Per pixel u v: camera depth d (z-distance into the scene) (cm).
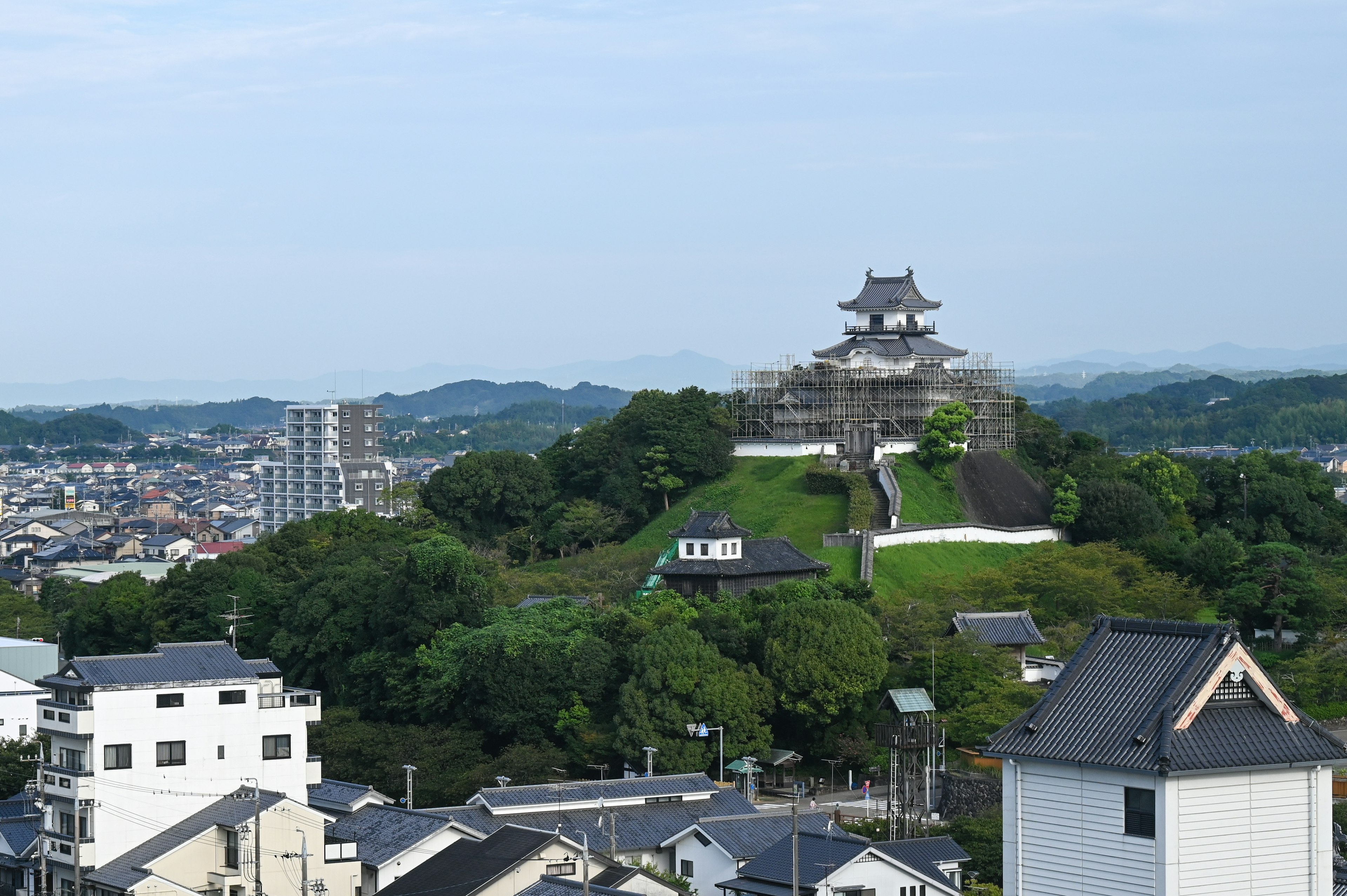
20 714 12838
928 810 8869
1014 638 12156
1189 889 4234
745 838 8119
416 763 10888
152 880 7700
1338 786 8994
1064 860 4438
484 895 6469
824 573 13912
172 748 9212
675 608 12350
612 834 7825
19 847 8944
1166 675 4466
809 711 10975
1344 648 12406
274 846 7744
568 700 11325
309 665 13188
